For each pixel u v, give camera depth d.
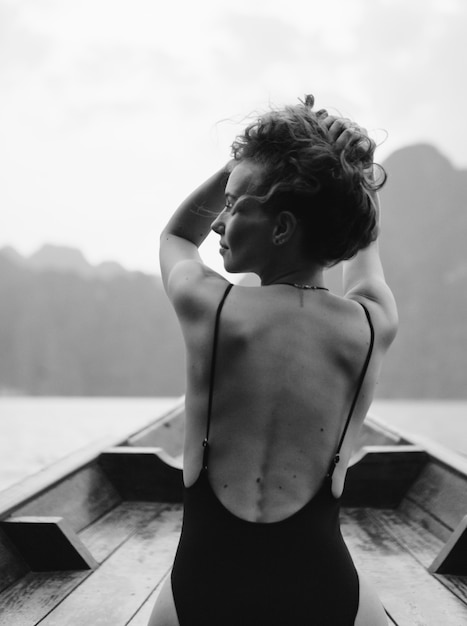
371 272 1.09
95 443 3.17
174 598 0.91
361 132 0.96
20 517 2.00
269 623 0.86
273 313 0.93
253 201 0.94
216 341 0.93
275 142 0.93
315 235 0.95
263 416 0.91
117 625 1.60
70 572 1.98
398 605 1.76
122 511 2.78
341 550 0.93
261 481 0.91
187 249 1.10
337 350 0.94
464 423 23.59
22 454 10.46
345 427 0.95
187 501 0.95
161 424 3.80
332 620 0.88
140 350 133.88
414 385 119.75
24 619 1.63
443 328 124.00
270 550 0.88
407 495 2.87
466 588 1.88
